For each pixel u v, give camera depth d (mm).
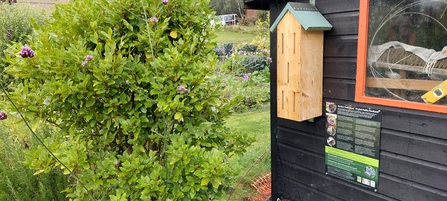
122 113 1768
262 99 5613
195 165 1669
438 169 1718
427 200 1789
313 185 2424
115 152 1815
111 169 1644
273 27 2129
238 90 3832
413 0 1704
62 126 1806
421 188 1806
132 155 1716
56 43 1717
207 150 1958
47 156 1567
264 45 5328
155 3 1797
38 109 1617
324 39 2141
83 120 1833
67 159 1525
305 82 2066
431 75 1698
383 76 1891
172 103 1594
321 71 2152
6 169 2152
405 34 1769
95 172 1760
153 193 1637
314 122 2316
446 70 1640
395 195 1934
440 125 1673
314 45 2066
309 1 2186
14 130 2414
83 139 1840
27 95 1592
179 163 1661
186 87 1721
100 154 1763
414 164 1815
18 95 1557
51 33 1704
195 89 1714
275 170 2721
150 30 1742
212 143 1891
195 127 1838
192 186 1668
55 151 1604
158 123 1820
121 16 1789
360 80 1966
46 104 1648
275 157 2697
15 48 1744
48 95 1599
